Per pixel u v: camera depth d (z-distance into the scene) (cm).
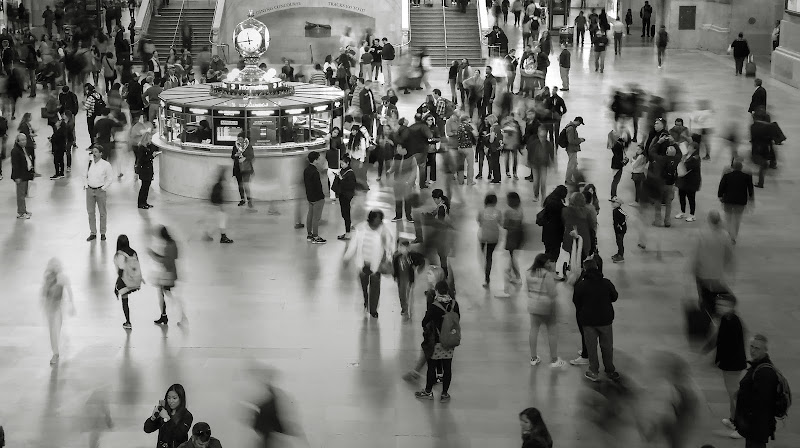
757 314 1822
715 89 4031
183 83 4022
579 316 1526
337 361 1620
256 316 1806
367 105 3309
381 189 2697
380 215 1781
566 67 3997
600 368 1594
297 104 2597
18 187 2386
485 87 3612
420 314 1819
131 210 2475
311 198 2192
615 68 4578
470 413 1448
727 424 1401
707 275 1716
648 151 2450
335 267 2072
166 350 1659
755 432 1258
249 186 2500
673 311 1834
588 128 3400
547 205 1925
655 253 2153
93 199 2216
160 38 4953
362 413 1448
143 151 2459
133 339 1703
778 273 2036
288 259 2119
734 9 4972
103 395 1494
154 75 3875
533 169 2611
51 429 1398
